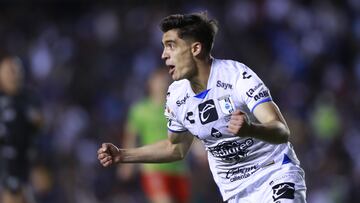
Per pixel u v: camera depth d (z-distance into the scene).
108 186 47.19
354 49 64.94
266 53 62.41
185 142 19.14
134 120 34.69
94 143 51.84
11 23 64.00
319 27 65.88
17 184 30.33
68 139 50.81
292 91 57.91
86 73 59.28
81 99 57.34
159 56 59.28
